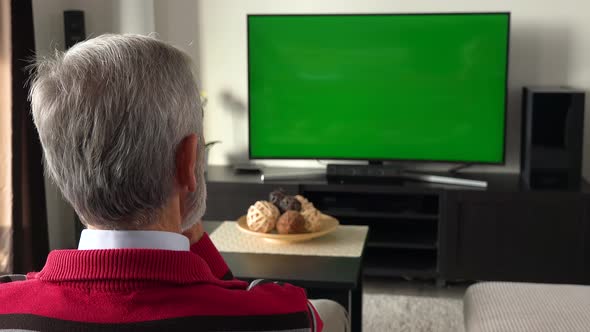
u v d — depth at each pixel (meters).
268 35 4.25
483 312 2.25
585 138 4.28
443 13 4.08
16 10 3.90
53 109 0.73
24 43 3.94
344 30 4.19
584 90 4.24
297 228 2.63
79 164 0.73
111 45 0.75
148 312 0.71
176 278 0.73
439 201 3.92
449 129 4.19
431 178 4.13
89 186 0.73
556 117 3.93
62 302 0.72
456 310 3.55
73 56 0.75
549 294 2.37
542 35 4.23
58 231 4.59
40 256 4.19
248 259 2.48
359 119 4.27
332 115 4.29
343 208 4.12
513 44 4.27
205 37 4.57
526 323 2.11
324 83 4.26
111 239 0.75
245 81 4.59
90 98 0.72
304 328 0.78
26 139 4.03
